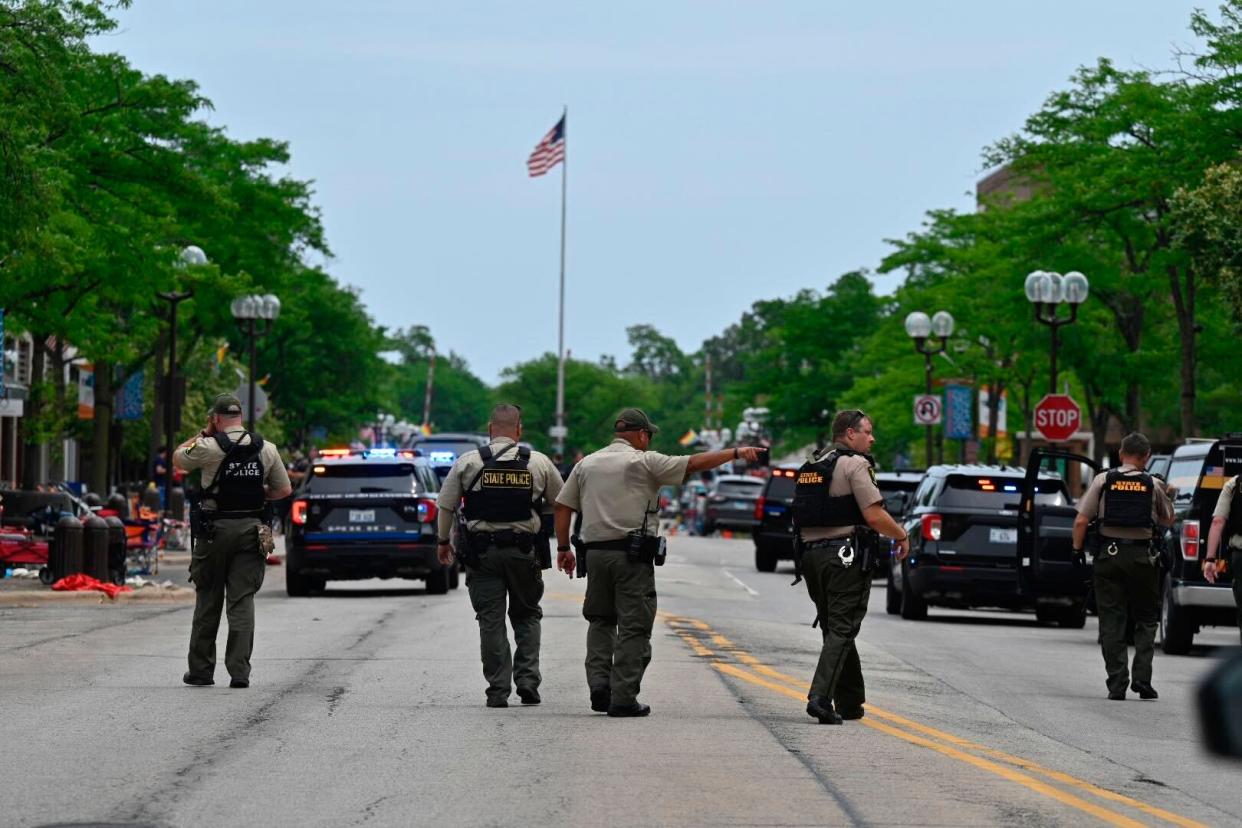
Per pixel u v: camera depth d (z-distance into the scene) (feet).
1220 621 178.40
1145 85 345.31
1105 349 401.29
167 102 337.31
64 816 73.67
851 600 107.96
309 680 129.39
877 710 117.39
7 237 253.24
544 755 91.91
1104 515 133.28
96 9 262.67
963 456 440.45
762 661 151.23
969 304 467.93
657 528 110.22
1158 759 101.14
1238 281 317.83
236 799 78.18
